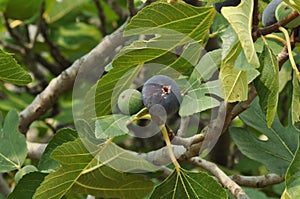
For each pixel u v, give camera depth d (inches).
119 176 76.0
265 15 73.7
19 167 85.4
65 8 118.4
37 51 119.6
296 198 70.5
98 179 75.7
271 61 70.8
